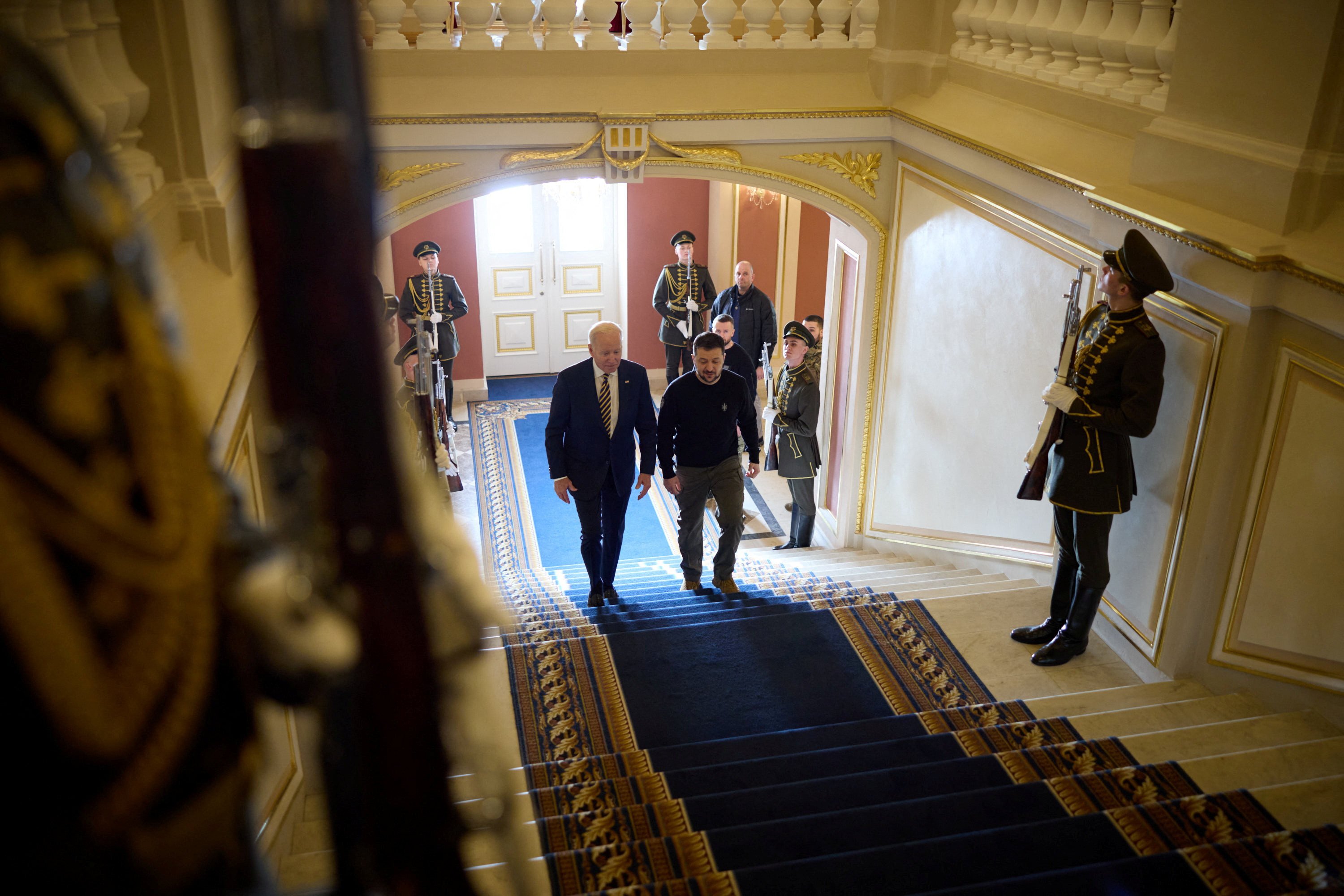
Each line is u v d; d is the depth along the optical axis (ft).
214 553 2.25
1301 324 10.84
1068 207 14.07
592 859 8.75
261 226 1.81
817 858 8.45
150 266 2.21
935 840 8.75
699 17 21.62
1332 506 10.73
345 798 2.40
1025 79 15.88
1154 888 8.00
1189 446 12.31
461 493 26.35
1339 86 10.25
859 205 19.56
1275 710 11.93
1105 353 12.05
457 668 2.47
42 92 1.90
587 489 16.96
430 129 17.44
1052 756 10.64
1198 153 11.93
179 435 2.08
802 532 23.22
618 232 32.45
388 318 20.76
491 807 2.50
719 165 18.79
